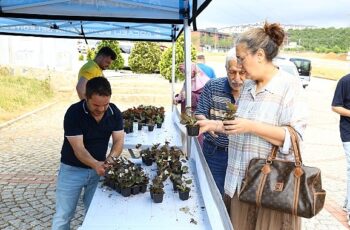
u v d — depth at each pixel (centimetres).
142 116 485
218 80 302
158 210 207
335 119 1199
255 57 193
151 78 1803
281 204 189
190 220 195
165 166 267
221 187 289
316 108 1429
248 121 190
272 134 190
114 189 236
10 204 428
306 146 809
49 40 1520
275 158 198
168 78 1639
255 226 216
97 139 278
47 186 489
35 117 998
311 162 682
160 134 443
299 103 196
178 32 564
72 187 282
